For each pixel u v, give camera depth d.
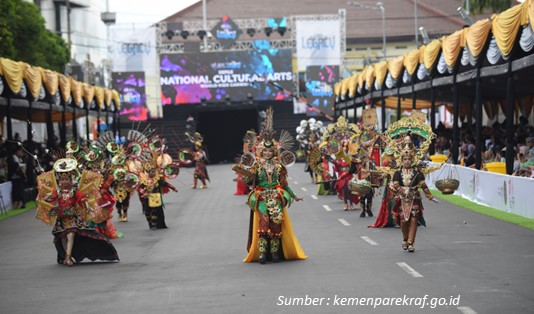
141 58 77.25
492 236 19.72
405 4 110.44
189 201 35.62
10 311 13.01
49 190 17.62
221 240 21.34
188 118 78.06
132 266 17.25
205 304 12.78
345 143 27.97
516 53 28.41
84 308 12.95
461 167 32.09
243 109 79.25
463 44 33.19
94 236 17.77
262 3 113.62
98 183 17.77
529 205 23.36
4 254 20.44
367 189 21.06
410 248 17.44
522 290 12.87
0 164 37.25
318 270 15.55
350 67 107.69
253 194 16.92
